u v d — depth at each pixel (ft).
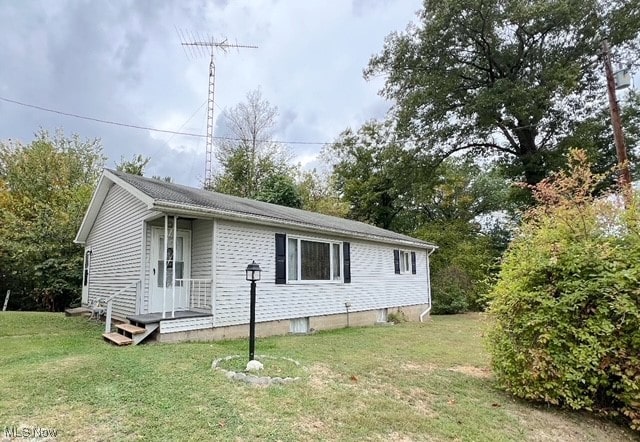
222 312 28.35
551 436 13.35
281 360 19.67
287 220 32.63
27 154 63.57
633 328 14.47
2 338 26.94
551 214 18.29
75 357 19.62
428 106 66.64
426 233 75.10
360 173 94.22
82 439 10.68
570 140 59.36
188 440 10.80
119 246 33.65
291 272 34.19
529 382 15.83
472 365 22.56
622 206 16.81
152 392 14.30
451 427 13.05
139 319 25.11
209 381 15.67
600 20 56.44
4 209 54.39
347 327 39.37
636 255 15.20
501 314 17.20
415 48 64.54
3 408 12.64
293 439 11.25
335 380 17.08
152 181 34.45
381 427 12.57
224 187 82.12
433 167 72.59
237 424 11.89
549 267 16.28
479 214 87.40
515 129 63.52
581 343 15.16
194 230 31.14
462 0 56.24
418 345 28.68
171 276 30.25
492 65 62.69
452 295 60.39
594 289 15.11
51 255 50.01
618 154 34.99
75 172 67.67
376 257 45.50
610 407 15.21
